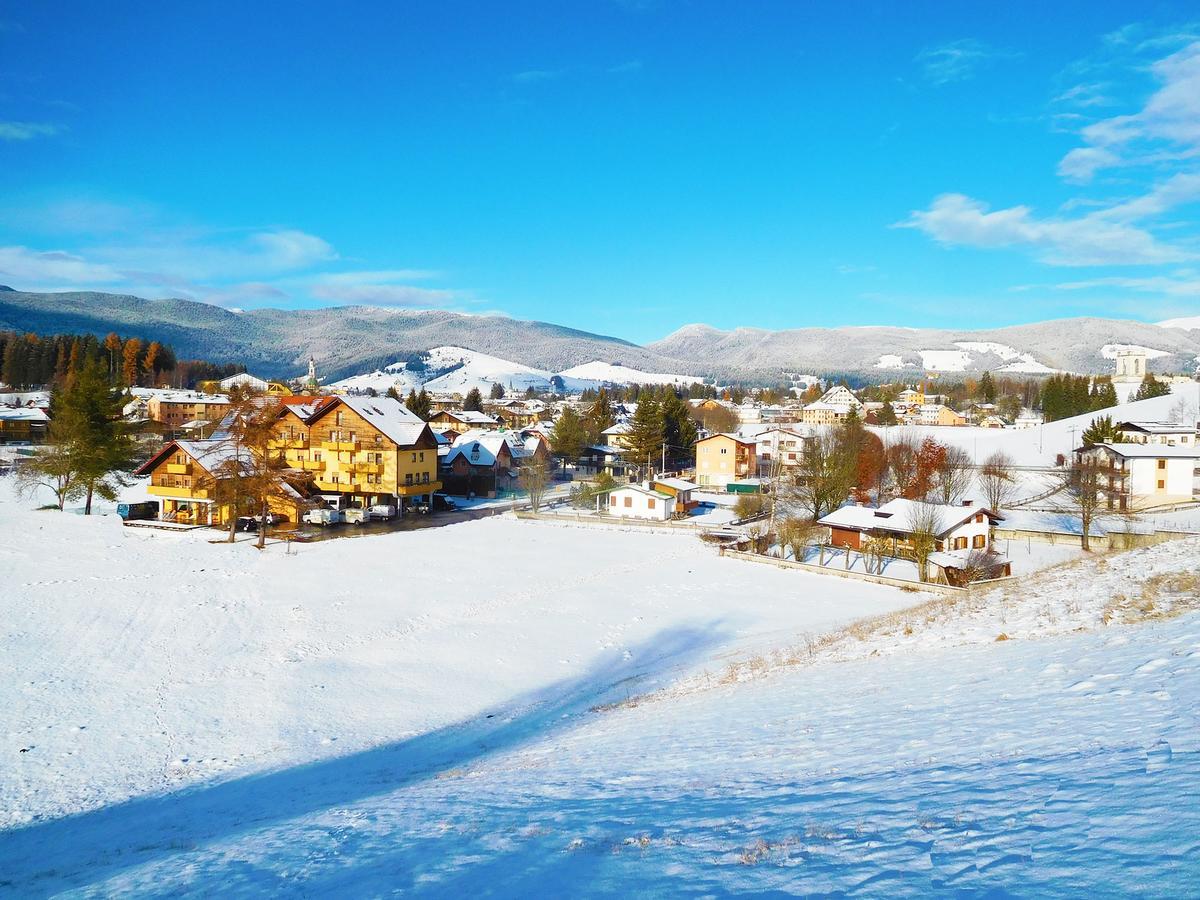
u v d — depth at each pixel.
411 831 11.56
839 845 7.89
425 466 74.62
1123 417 115.12
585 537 60.97
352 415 71.44
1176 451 69.94
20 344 193.88
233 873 10.61
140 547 53.78
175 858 12.37
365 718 25.20
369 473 70.88
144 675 29.22
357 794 16.75
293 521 65.00
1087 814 7.54
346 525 65.62
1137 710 11.45
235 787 19.30
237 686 28.14
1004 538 57.69
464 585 44.50
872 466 78.56
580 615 38.41
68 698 26.69
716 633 35.06
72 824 17.55
